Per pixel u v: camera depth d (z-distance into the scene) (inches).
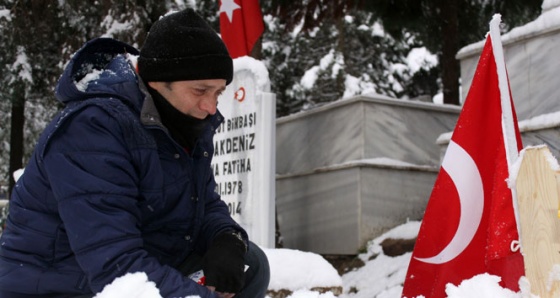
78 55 78.7
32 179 74.9
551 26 181.8
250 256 90.1
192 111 78.2
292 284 132.6
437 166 248.5
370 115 240.1
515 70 195.0
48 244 74.4
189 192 80.8
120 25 329.1
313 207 257.0
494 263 87.7
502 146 90.9
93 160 70.7
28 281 75.2
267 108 192.1
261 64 198.1
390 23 357.7
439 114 254.8
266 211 188.9
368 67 668.1
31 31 358.3
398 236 225.9
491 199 94.7
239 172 198.4
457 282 94.8
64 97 76.8
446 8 329.7
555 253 71.8
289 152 276.5
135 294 65.1
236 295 89.3
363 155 237.1
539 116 178.5
